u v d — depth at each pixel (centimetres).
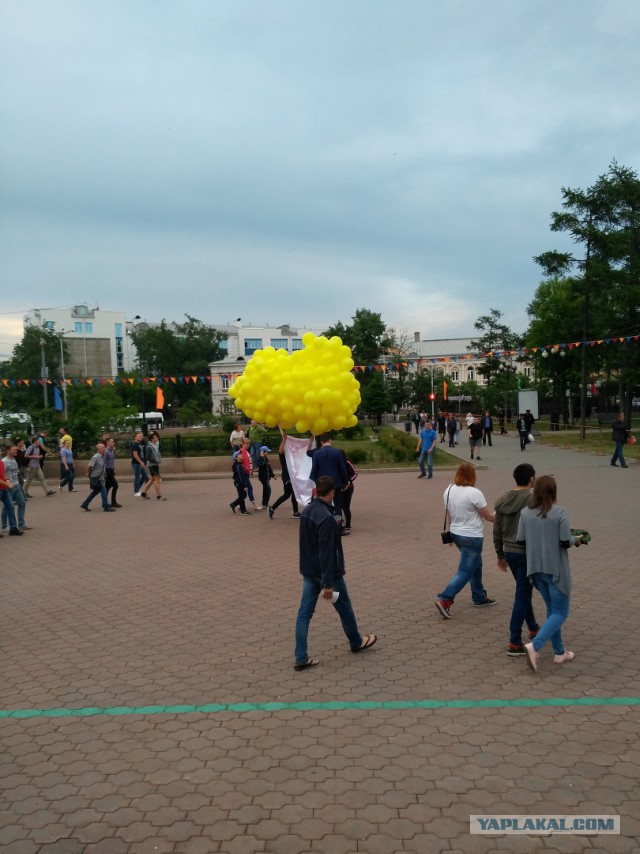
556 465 2278
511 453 2827
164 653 630
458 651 613
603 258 3322
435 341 10056
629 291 3300
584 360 3419
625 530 1144
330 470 1155
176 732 472
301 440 1402
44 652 643
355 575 898
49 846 351
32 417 2572
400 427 6203
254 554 1058
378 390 5981
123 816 375
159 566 995
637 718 476
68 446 2014
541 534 562
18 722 494
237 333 11231
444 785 397
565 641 630
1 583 924
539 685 534
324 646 635
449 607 729
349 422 1403
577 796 384
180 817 373
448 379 7662
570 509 1373
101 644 661
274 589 845
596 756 426
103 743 459
